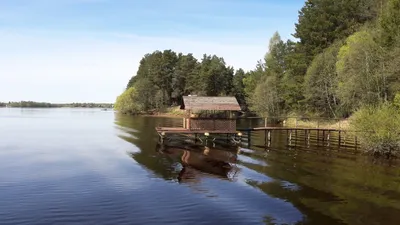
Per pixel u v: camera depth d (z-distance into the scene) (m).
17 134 45.81
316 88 53.72
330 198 15.38
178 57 138.88
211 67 103.19
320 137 39.66
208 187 17.12
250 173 20.20
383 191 16.36
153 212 13.38
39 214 13.10
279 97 70.25
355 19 57.94
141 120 81.00
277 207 14.12
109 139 39.00
